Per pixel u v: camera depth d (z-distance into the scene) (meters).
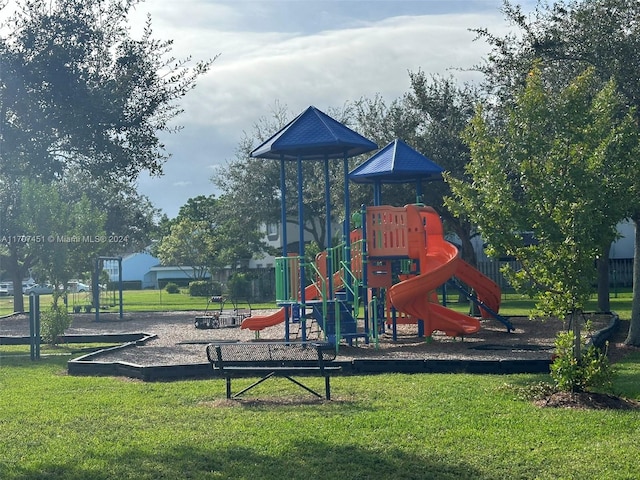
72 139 9.19
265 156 17.03
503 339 17.56
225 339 19.33
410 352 15.15
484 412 9.03
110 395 11.13
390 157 19.20
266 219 44.94
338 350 15.59
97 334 21.16
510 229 9.93
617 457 7.03
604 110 10.05
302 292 16.25
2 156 8.73
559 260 9.66
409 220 16.81
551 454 7.18
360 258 17.55
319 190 41.09
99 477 6.88
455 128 29.22
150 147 10.09
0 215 28.72
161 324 25.94
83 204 25.95
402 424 8.49
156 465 7.18
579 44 16.95
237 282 42.88
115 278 86.88
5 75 8.79
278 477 6.74
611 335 18.06
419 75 30.48
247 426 8.66
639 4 16.64
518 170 10.02
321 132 15.83
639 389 10.66
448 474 6.69
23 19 9.22
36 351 17.03
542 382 10.94
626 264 43.53
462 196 10.38
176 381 12.46
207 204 77.12
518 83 18.33
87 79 9.42
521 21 18.12
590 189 9.53
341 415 9.07
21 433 8.68
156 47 10.33
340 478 6.68
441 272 16.28
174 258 59.94
